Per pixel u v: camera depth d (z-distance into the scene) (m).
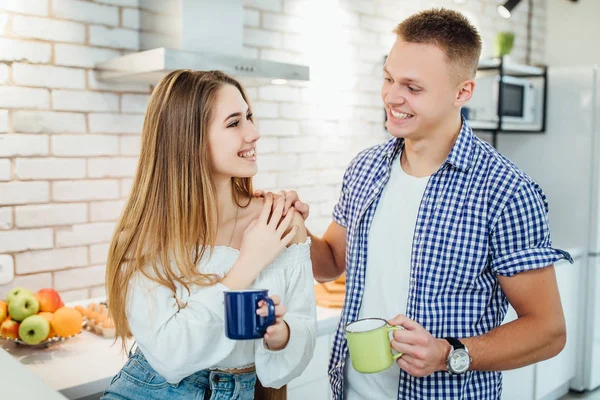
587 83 3.36
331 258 1.65
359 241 1.46
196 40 2.13
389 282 1.39
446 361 1.19
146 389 1.28
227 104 1.27
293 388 2.14
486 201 1.28
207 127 1.27
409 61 1.26
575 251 3.30
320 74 3.03
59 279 2.26
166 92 1.28
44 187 2.19
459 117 1.37
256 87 2.77
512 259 1.25
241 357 1.29
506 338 1.23
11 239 2.13
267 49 2.79
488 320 1.33
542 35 4.35
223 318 1.21
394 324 1.17
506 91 3.38
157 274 1.23
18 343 1.91
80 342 1.95
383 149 1.52
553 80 3.50
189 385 1.27
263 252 1.25
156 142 1.29
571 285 3.29
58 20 2.17
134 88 2.39
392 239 1.40
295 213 1.36
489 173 1.30
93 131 2.29
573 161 3.43
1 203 2.10
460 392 1.31
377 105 3.33
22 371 1.35
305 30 2.94
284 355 1.21
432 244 1.32
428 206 1.34
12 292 1.87
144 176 1.30
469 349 1.21
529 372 3.08
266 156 2.85
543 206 1.30
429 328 1.31
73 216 2.27
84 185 2.29
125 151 2.39
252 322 1.06
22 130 2.12
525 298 1.27
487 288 1.31
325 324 2.20
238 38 2.26
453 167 1.33
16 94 2.10
